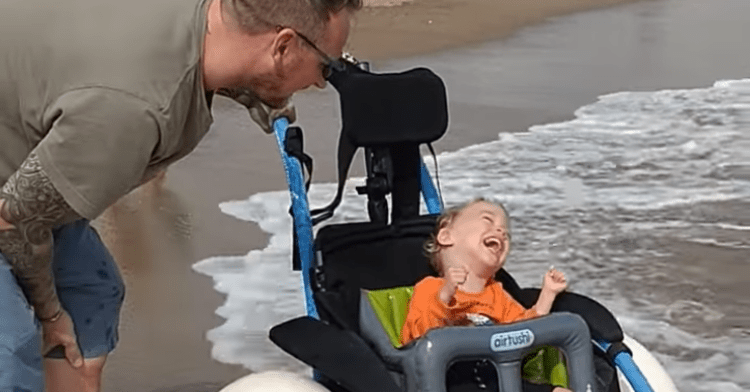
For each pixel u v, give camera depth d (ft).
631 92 28.30
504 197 19.10
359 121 9.30
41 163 6.48
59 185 6.50
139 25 6.56
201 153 22.02
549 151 22.16
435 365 7.99
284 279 15.28
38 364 7.57
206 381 12.44
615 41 37.37
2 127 6.95
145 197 18.88
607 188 19.72
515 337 8.20
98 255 8.93
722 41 37.50
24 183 6.55
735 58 33.94
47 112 6.59
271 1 6.49
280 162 21.42
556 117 25.41
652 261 16.22
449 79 29.94
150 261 15.96
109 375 12.53
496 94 28.02
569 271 15.81
